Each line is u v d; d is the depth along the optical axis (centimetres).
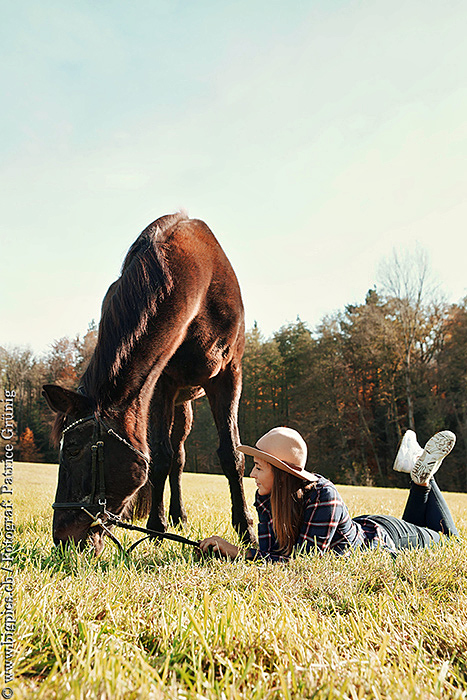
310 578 231
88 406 330
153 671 141
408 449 374
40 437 3591
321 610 207
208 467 3991
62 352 3738
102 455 326
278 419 3975
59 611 194
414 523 364
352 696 134
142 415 353
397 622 192
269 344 4244
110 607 194
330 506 281
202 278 441
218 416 485
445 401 3041
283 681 134
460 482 3025
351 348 3419
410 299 3070
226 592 217
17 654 156
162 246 413
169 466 450
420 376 3152
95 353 350
